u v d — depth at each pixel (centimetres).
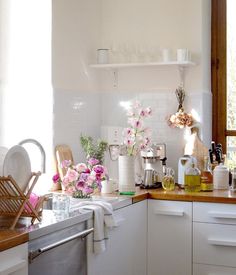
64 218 267
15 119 373
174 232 378
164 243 381
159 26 444
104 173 325
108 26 459
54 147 390
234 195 370
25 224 251
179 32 438
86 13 436
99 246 297
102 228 302
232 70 454
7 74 368
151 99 446
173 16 440
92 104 444
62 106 402
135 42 451
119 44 455
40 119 388
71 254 276
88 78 438
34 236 236
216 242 363
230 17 454
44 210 292
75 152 418
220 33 457
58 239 261
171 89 439
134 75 450
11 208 249
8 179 242
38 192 375
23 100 379
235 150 454
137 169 420
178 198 375
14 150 257
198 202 370
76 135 420
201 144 425
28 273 235
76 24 421
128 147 372
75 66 419
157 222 382
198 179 390
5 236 221
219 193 380
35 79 387
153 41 446
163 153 425
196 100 433
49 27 389
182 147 435
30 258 234
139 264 372
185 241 375
